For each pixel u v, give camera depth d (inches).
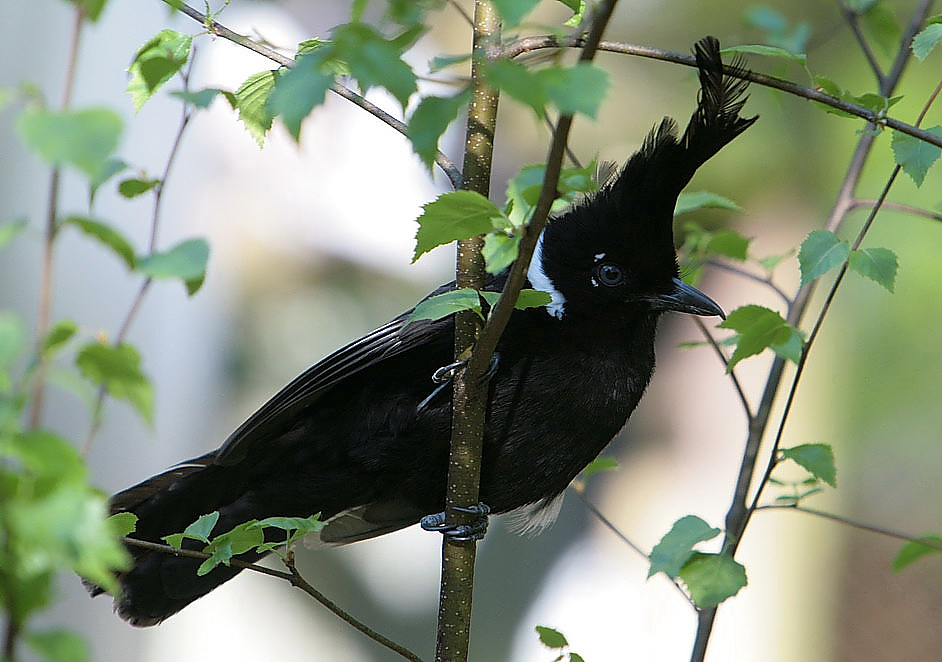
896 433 644.7
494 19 197.5
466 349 212.8
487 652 561.6
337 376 267.7
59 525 114.5
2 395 119.9
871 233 610.2
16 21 452.1
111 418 500.4
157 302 510.0
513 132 591.8
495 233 184.2
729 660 563.2
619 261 284.8
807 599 580.1
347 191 544.7
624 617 562.3
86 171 110.0
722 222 615.5
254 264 539.8
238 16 502.3
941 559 618.2
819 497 590.2
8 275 466.3
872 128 232.4
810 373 633.0
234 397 537.3
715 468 582.2
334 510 289.0
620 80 622.8
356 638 548.4
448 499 211.2
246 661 534.0
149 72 195.5
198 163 514.0
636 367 294.4
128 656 514.3
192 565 279.4
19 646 125.7
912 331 636.1
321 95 125.0
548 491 291.4
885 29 299.3
